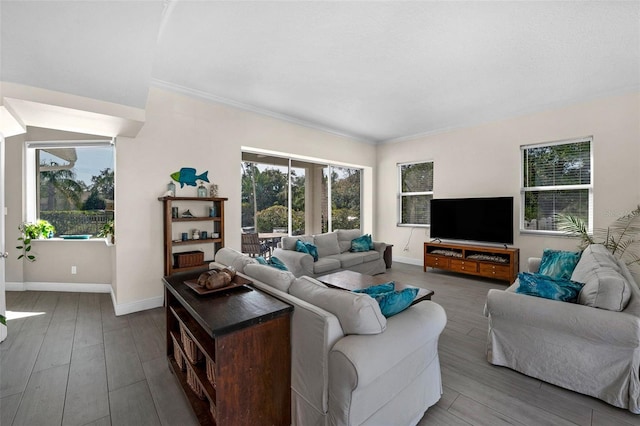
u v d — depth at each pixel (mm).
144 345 2557
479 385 1977
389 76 3277
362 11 2176
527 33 2457
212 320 1359
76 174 4426
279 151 4699
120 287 3242
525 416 1689
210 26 2357
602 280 1850
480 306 3496
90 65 2143
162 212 3510
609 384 1765
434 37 2521
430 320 1651
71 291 4188
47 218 4379
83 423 1657
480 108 4348
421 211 5930
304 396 1480
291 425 1581
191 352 1772
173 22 2301
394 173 6262
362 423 1313
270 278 1871
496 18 2256
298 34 2477
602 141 3861
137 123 2799
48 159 4371
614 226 3789
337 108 4340
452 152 5332
